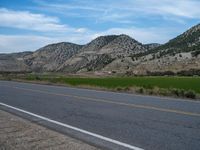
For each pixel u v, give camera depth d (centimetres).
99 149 756
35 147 763
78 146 776
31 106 1645
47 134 916
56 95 2273
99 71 19750
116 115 1304
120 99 1962
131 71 17475
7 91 2684
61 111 1451
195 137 898
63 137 879
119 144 840
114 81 5244
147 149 787
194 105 1628
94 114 1342
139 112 1379
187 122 1123
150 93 2486
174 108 1500
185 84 4309
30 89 2931
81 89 2953
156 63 18138
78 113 1380
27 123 1109
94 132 990
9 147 762
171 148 790
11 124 1084
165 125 1073
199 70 14762
